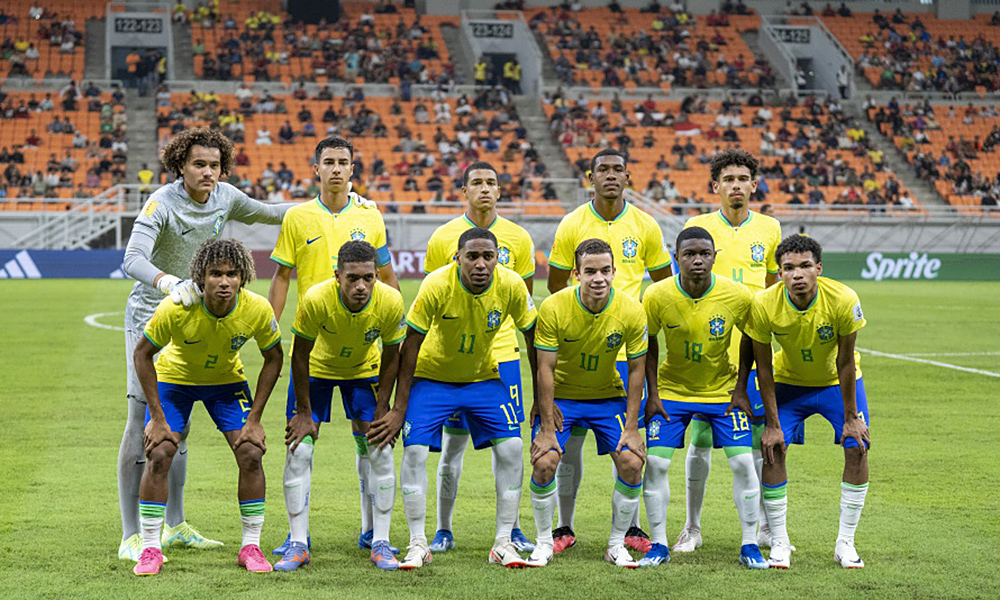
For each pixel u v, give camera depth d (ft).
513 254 34.32
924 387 64.80
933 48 231.30
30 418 51.29
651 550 29.78
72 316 100.37
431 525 33.91
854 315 29.32
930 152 202.28
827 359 30.42
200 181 30.25
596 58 219.00
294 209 33.24
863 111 212.43
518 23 220.23
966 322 105.40
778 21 234.79
